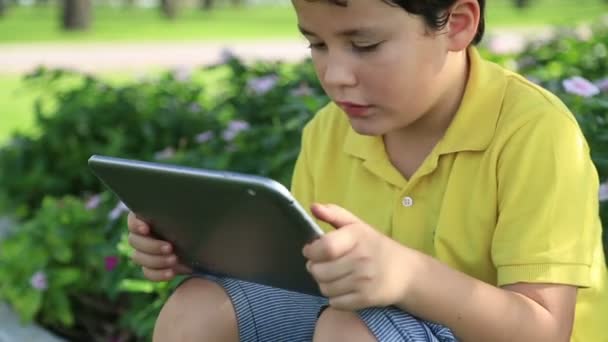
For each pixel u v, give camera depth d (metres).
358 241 1.60
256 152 3.62
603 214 2.61
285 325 1.94
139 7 31.09
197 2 37.28
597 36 5.04
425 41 1.78
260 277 1.87
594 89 2.92
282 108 3.77
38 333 3.24
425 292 1.67
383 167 2.00
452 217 1.90
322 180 2.14
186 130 4.45
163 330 1.91
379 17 1.71
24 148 4.53
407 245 1.95
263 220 1.64
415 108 1.83
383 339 1.68
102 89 4.77
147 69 11.05
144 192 1.82
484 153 1.88
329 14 1.72
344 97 1.80
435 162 1.92
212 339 1.88
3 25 19.77
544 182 1.81
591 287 1.85
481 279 1.91
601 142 2.81
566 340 1.77
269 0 38.19
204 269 1.98
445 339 1.78
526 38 6.66
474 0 1.83
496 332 1.72
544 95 1.92
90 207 3.58
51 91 5.18
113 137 4.42
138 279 3.05
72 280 3.37
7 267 3.45
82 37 16.47
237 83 4.57
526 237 1.79
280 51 12.99
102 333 3.37
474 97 1.91
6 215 4.34
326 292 1.62
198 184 1.66
